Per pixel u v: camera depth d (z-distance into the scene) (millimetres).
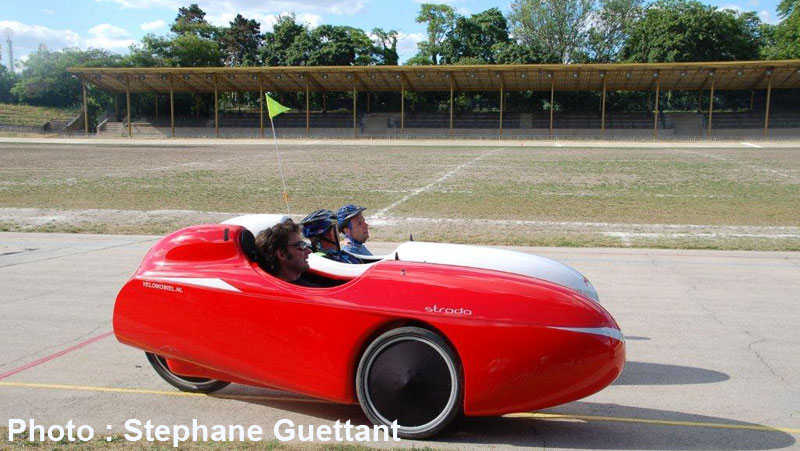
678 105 75250
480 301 3709
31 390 4668
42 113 78625
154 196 19531
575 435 3977
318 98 79562
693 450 3775
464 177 25906
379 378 3877
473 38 85000
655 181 24312
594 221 14812
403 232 13062
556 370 3633
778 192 20672
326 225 5344
